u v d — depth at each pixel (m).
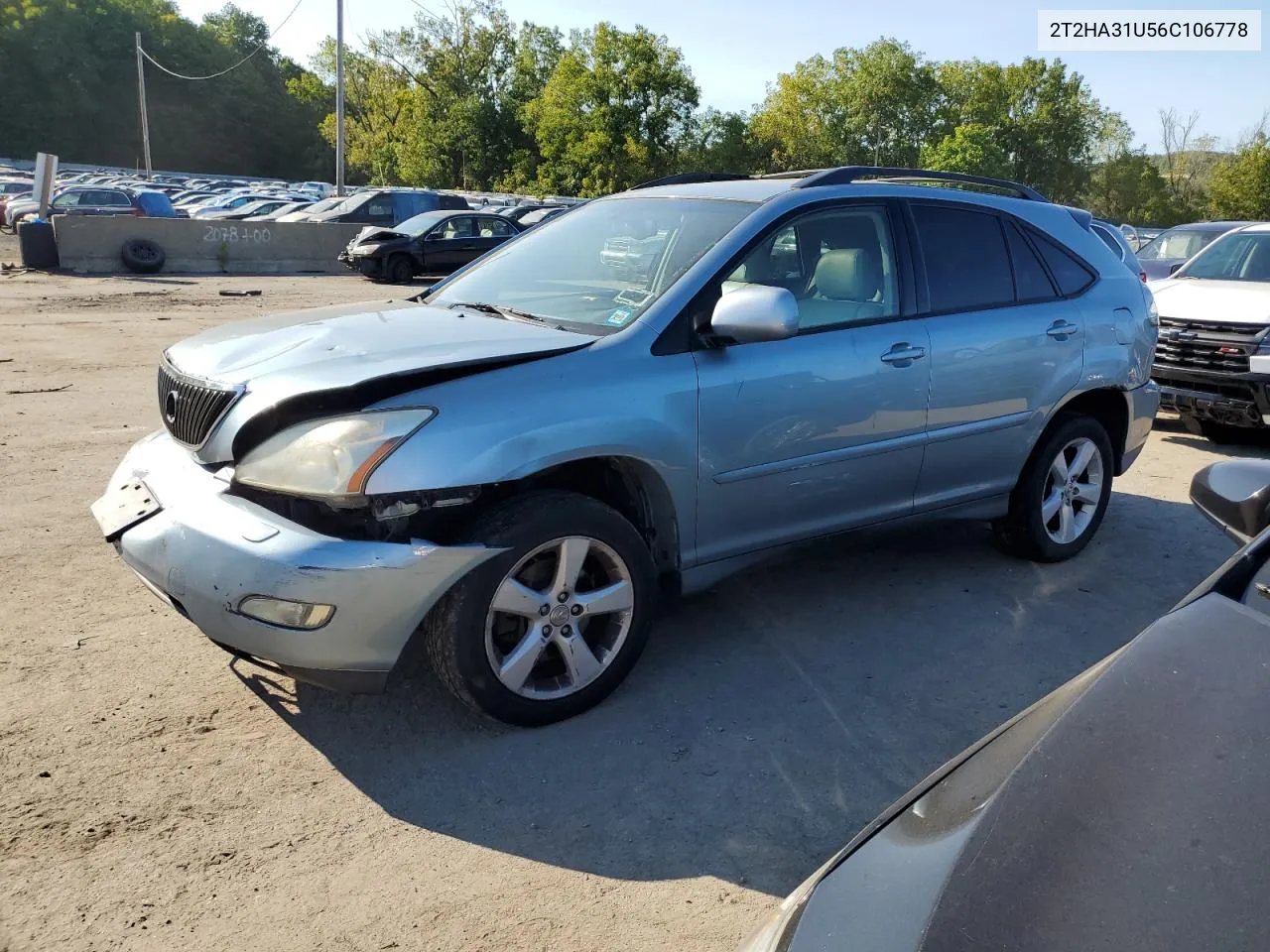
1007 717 3.59
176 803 2.90
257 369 3.25
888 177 4.45
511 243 4.71
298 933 2.43
